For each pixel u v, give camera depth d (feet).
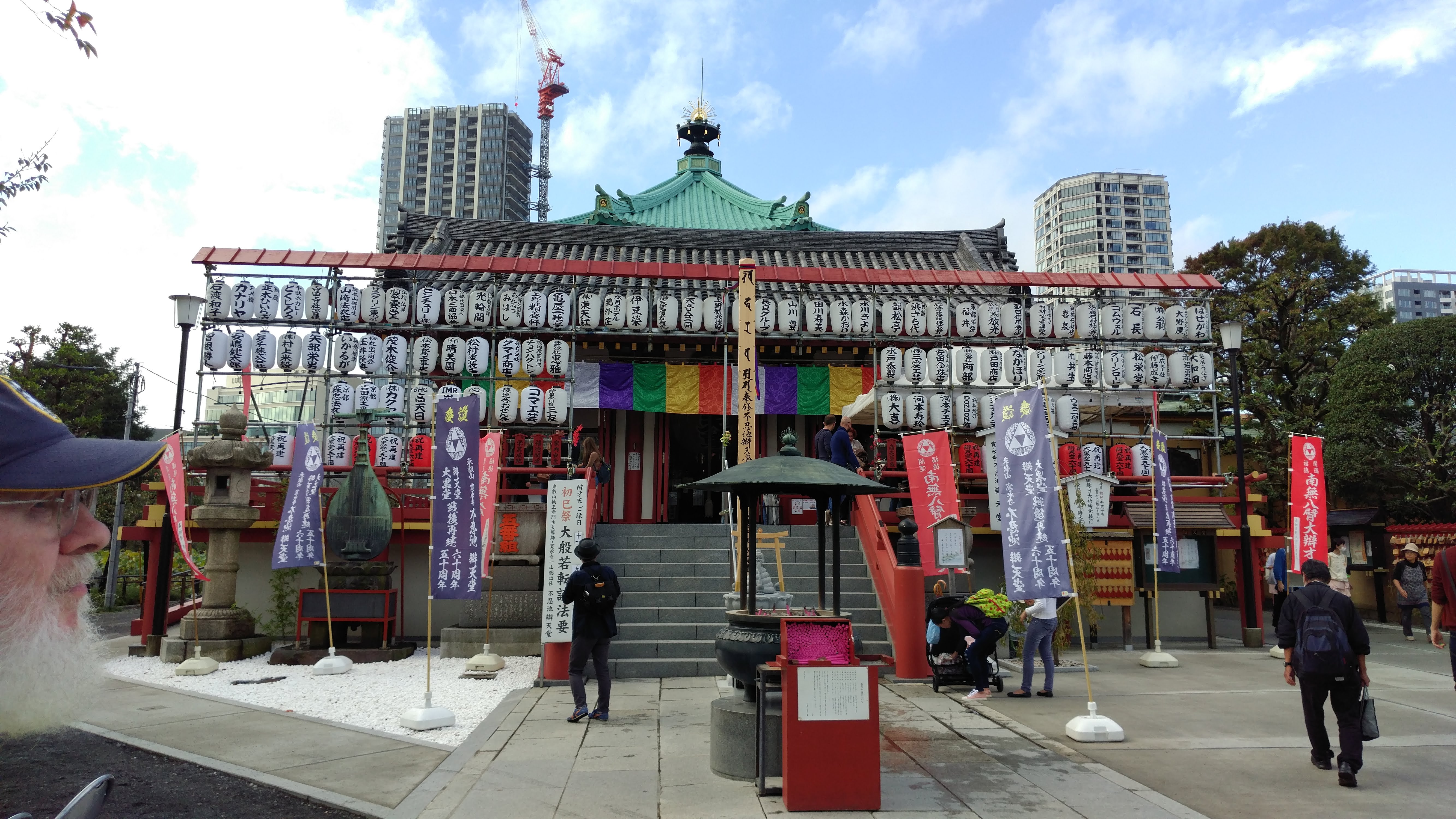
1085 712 28.48
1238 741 24.47
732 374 56.59
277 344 46.88
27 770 21.29
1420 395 69.97
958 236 76.89
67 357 83.30
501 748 23.15
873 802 18.07
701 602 39.68
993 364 49.75
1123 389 50.83
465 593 29.27
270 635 45.75
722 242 76.07
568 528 33.60
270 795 19.34
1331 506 79.10
